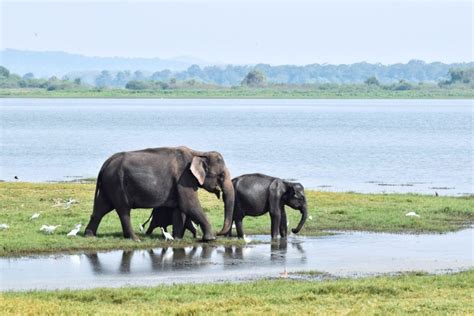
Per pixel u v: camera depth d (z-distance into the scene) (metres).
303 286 40.22
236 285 40.59
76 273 43.88
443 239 54.47
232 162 123.06
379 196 74.31
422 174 107.50
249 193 54.44
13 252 48.12
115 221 57.75
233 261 47.28
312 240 53.97
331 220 60.06
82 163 120.12
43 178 98.56
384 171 111.25
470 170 112.56
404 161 125.31
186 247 51.00
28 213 59.78
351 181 99.06
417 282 41.41
